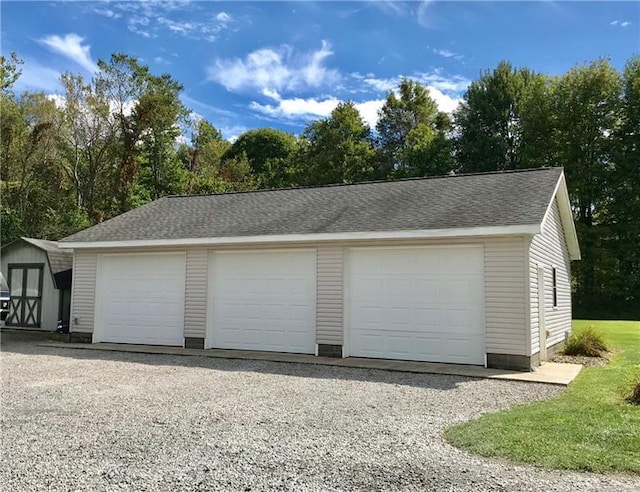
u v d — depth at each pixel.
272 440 4.96
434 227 9.62
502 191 10.95
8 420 5.73
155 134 31.67
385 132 42.00
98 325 13.07
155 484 3.84
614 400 6.64
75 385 7.83
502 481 3.83
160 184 32.22
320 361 10.07
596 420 5.47
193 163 36.59
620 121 28.59
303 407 6.40
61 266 16.02
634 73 28.55
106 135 29.47
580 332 12.92
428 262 10.18
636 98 28.02
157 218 13.88
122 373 8.91
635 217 27.78
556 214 12.82
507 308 9.27
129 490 3.73
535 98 30.69
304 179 38.53
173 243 11.98
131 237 12.59
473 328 9.70
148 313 12.63
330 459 4.38
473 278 9.76
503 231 9.07
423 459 4.36
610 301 28.50
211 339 11.94
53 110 28.56
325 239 10.61
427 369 9.18
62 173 28.52
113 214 28.58
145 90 30.75
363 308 10.66
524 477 3.91
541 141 30.33
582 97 28.83
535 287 9.83
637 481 3.82
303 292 11.22
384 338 10.45
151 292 12.65
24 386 7.75
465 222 9.52
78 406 6.43
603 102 28.67
